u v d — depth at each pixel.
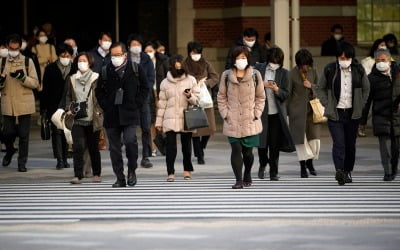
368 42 48.25
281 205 22.56
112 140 25.70
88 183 26.73
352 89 25.48
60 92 29.39
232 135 24.94
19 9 50.41
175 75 26.53
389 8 48.38
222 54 48.53
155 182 26.61
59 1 50.88
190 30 48.69
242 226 20.06
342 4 48.03
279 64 26.55
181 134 26.94
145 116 29.78
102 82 25.59
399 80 26.14
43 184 26.64
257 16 47.56
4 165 30.39
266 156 27.12
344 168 26.02
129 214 21.62
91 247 18.16
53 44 43.59
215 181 26.69
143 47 34.19
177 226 20.14
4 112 29.25
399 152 28.09
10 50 29.05
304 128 26.94
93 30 51.03
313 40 47.84
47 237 19.17
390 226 20.02
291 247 18.00
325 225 20.14
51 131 30.16
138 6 50.44
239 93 24.88
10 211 22.23
